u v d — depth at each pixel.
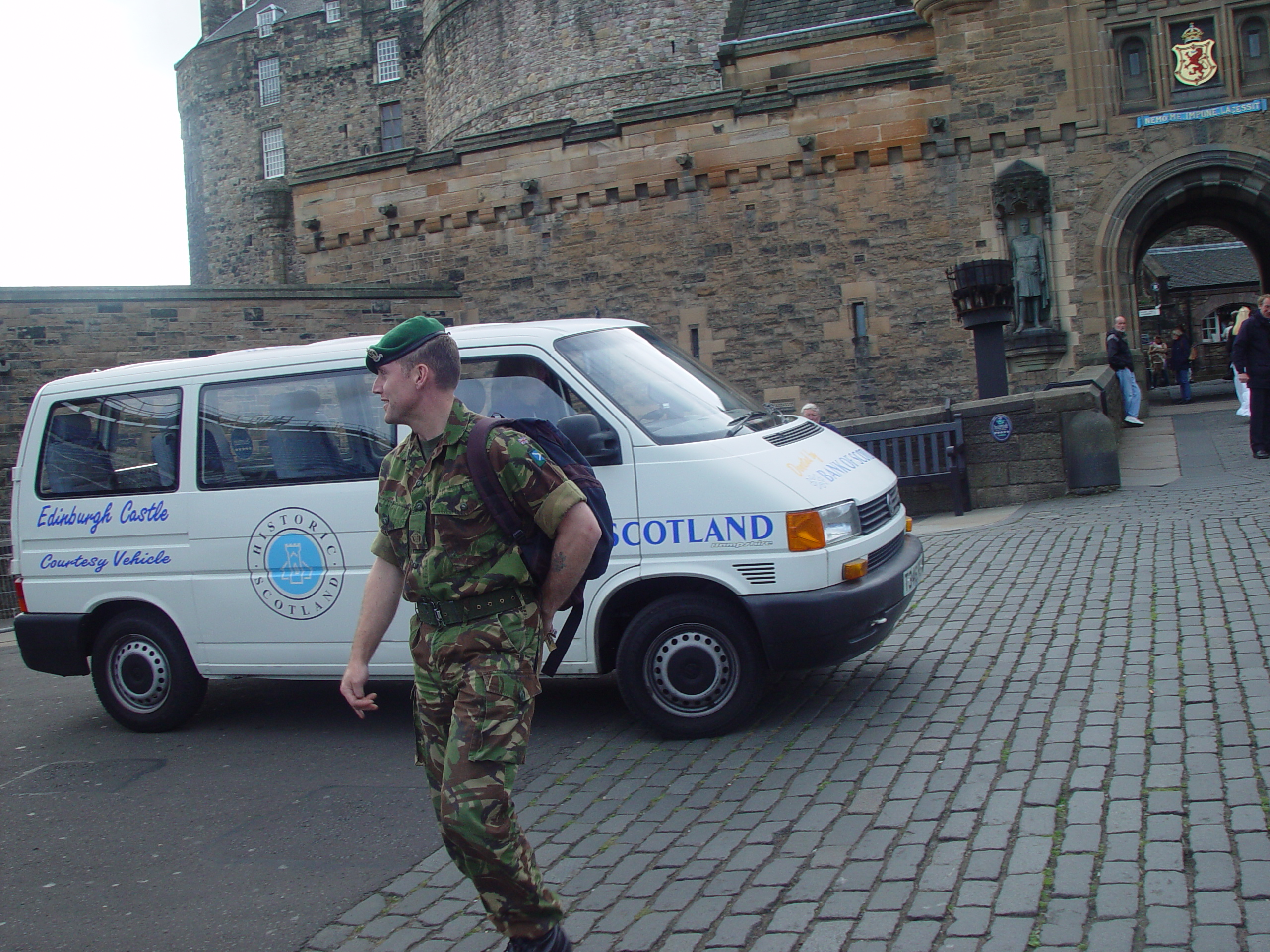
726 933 3.52
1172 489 10.92
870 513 5.81
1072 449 11.20
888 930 3.40
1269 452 12.17
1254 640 5.84
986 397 13.52
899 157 19.86
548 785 5.18
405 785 5.48
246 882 4.46
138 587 6.61
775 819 4.40
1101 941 3.17
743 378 20.78
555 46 33.19
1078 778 4.35
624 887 3.98
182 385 6.59
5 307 17.94
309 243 23.44
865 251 20.09
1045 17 19.09
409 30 47.94
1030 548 8.99
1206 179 18.77
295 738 6.48
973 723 5.19
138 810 5.45
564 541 3.12
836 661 5.44
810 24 22.69
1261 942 3.07
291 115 50.25
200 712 7.28
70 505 6.81
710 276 20.84
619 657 5.62
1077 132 19.11
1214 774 4.23
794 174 20.33
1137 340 19.23
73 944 4.04
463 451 3.16
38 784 6.01
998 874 3.65
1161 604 6.80
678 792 4.87
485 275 22.09
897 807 4.33
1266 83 18.56
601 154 21.23
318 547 6.16
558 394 5.79
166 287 19.12
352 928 3.96
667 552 5.53
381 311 21.17
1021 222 19.38
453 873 4.36
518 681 3.12
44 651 6.87
